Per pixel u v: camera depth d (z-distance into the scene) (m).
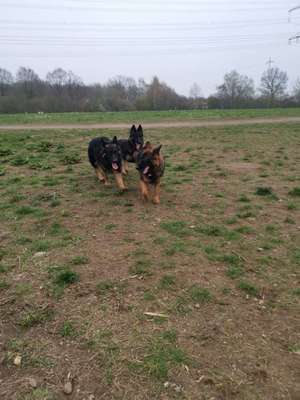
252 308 1.82
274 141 7.90
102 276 2.10
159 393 1.34
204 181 4.20
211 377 1.40
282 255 2.36
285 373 1.43
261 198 3.54
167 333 1.63
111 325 1.70
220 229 2.74
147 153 3.33
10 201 3.54
